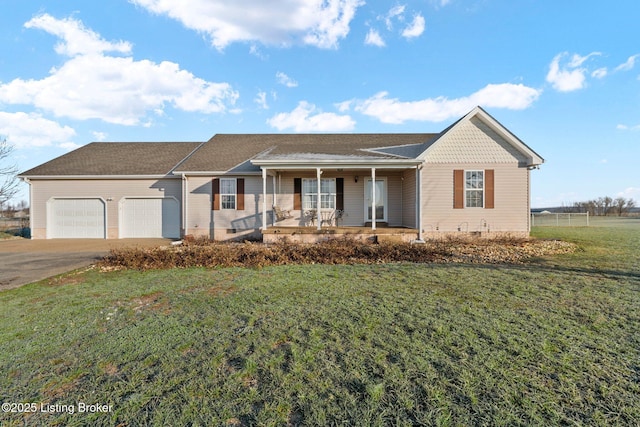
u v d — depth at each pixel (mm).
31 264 8578
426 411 2197
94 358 3076
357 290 5375
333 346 3215
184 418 2170
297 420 2139
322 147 14469
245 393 2441
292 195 14227
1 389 2584
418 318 3963
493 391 2412
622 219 30062
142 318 4195
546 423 2068
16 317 4285
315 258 8500
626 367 2734
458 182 12570
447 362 2846
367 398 2350
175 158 16266
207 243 12477
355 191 14375
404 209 14227
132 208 14906
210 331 3688
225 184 14039
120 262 8211
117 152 17047
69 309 4617
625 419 2098
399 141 16203
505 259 8406
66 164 15500
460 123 12367
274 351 3137
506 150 12578
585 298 4746
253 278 6391
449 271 6781
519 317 3963
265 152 13664
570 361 2846
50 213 14773
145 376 2725
